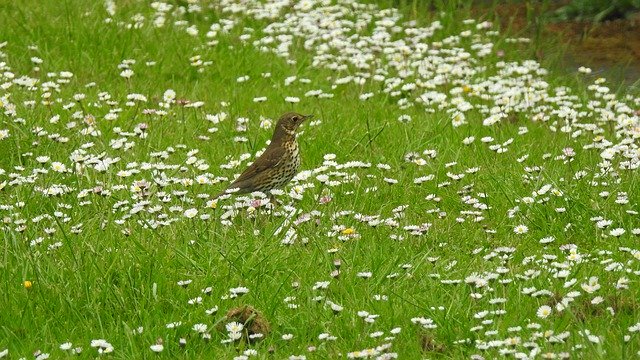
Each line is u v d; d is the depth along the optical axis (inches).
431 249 476.1
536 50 844.6
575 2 921.5
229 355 389.7
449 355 391.9
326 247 475.8
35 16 860.0
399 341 398.3
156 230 491.2
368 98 721.0
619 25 896.3
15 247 462.6
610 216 508.7
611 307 412.8
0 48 800.9
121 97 709.3
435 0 959.6
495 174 567.8
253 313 408.8
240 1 941.2
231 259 466.3
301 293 438.0
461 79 762.2
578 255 450.3
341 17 908.6
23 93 698.8
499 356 377.7
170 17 904.3
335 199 540.4
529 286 432.5
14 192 543.5
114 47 806.5
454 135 640.4
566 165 580.1
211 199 515.2
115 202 528.7
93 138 621.0
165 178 540.4
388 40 833.5
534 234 506.0
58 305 430.6
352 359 374.6
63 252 470.9
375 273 454.3
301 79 744.3
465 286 435.2
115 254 463.8
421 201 549.3
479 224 516.4
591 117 683.4
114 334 406.6
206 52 806.5
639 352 369.1
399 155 611.2
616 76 803.4
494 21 925.2
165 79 771.4
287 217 503.8
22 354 396.5
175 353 397.7
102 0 911.0
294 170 558.6
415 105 718.5
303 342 402.0
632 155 551.5
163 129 645.9
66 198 536.7
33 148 601.3
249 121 668.7
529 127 665.0
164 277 447.8
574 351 366.9
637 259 457.4
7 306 424.5
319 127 657.6
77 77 758.5
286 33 867.4
